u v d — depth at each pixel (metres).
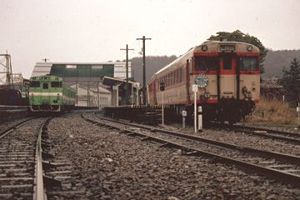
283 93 51.88
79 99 109.31
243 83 23.12
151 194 7.00
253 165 9.12
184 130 22.22
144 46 49.22
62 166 10.27
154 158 11.47
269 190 7.18
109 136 18.91
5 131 21.52
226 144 13.78
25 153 12.92
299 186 7.46
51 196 6.88
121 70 95.50
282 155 10.88
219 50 23.05
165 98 31.27
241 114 23.47
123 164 10.49
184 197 6.74
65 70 96.06
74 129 23.67
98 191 7.27
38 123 30.48
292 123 27.86
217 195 6.84
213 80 23.00
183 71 25.11
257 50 23.30
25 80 56.81
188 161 10.78
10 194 7.06
